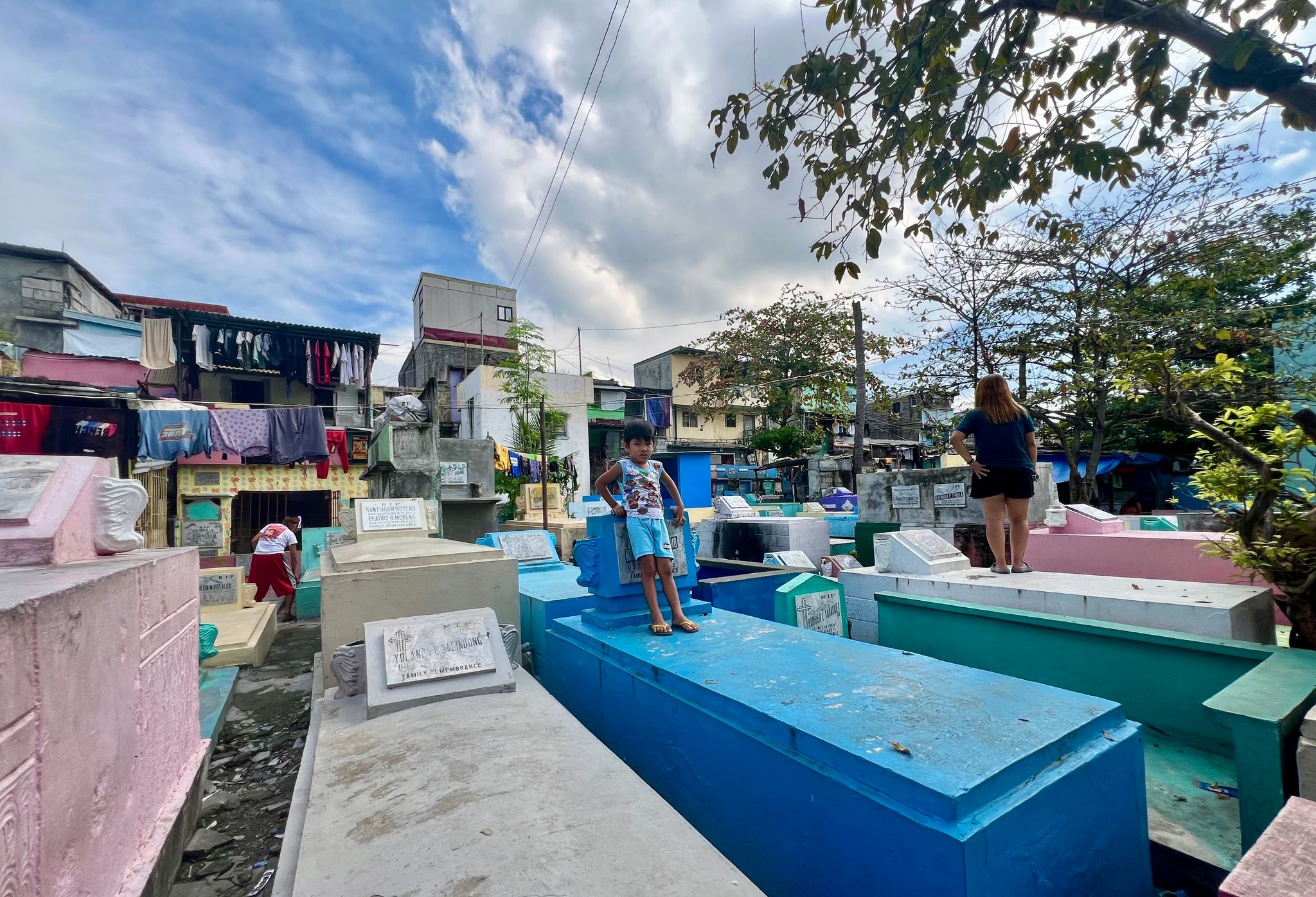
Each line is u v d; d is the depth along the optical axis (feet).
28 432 26.45
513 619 15.42
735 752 8.07
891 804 5.99
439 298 102.17
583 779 7.51
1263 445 11.48
